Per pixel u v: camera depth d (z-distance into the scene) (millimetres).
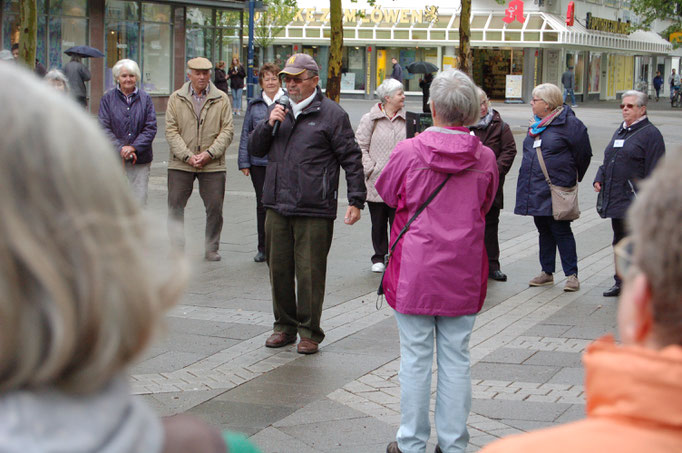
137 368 5758
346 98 46875
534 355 6230
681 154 1312
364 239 10734
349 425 4848
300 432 4727
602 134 26875
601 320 7262
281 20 42656
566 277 8797
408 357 4273
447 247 4160
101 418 1000
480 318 7297
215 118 9234
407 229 4262
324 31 45938
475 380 5676
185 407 5051
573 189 8195
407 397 4254
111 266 986
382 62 46406
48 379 977
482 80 47656
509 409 5141
